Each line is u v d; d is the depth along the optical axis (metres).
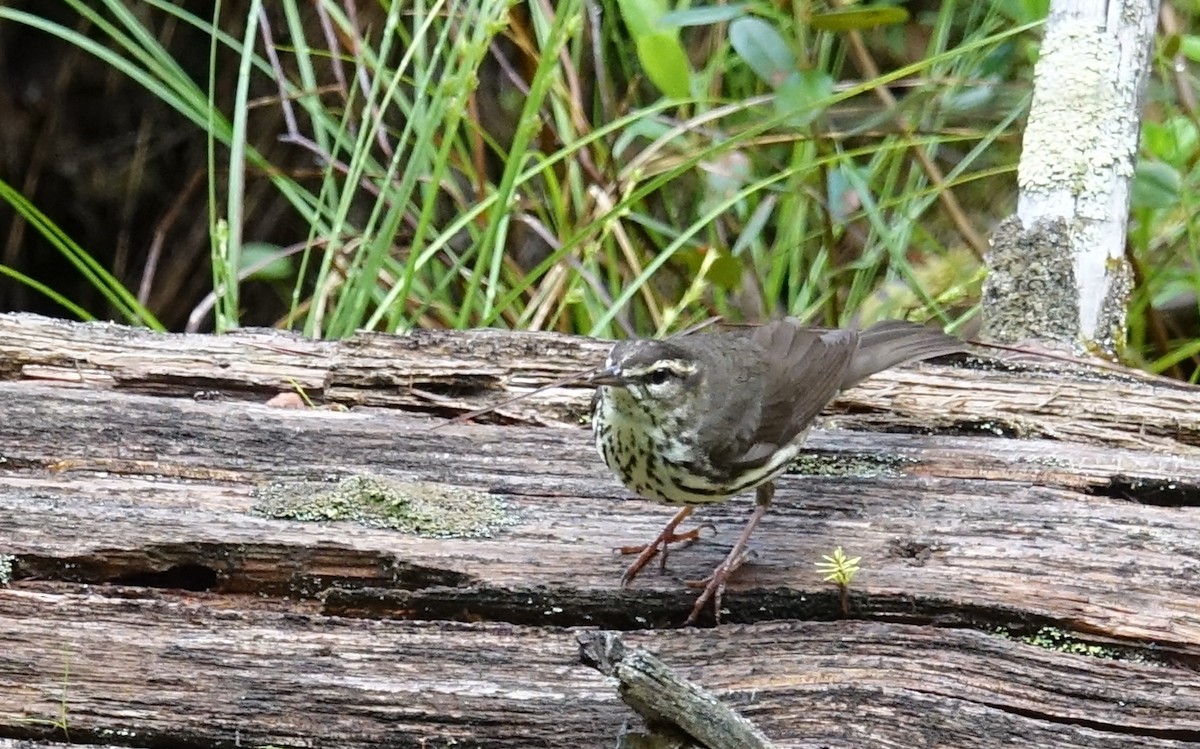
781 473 7.82
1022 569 6.91
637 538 7.26
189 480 7.50
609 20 12.81
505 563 6.95
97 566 6.83
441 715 6.19
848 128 12.92
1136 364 11.71
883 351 8.34
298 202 11.52
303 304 13.46
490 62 14.59
